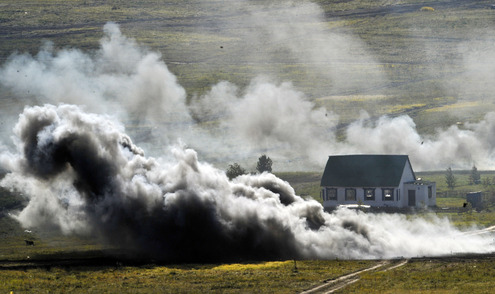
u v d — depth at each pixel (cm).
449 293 18388
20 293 19300
